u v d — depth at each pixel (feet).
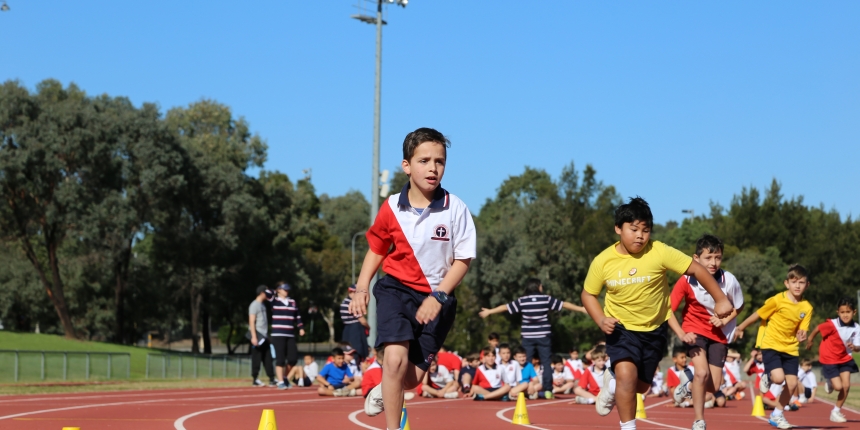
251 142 196.65
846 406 49.34
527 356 47.83
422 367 15.80
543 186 323.98
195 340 175.73
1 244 145.69
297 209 195.21
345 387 47.85
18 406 36.11
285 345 55.31
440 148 15.46
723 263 187.32
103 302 166.20
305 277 183.21
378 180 90.07
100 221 125.18
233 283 173.88
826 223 231.71
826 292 215.92
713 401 43.29
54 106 127.24
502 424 29.55
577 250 215.72
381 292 15.75
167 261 162.40
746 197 229.86
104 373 70.90
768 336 29.86
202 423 28.04
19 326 168.35
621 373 19.03
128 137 130.93
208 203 156.46
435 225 15.44
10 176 119.24
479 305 184.75
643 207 18.76
